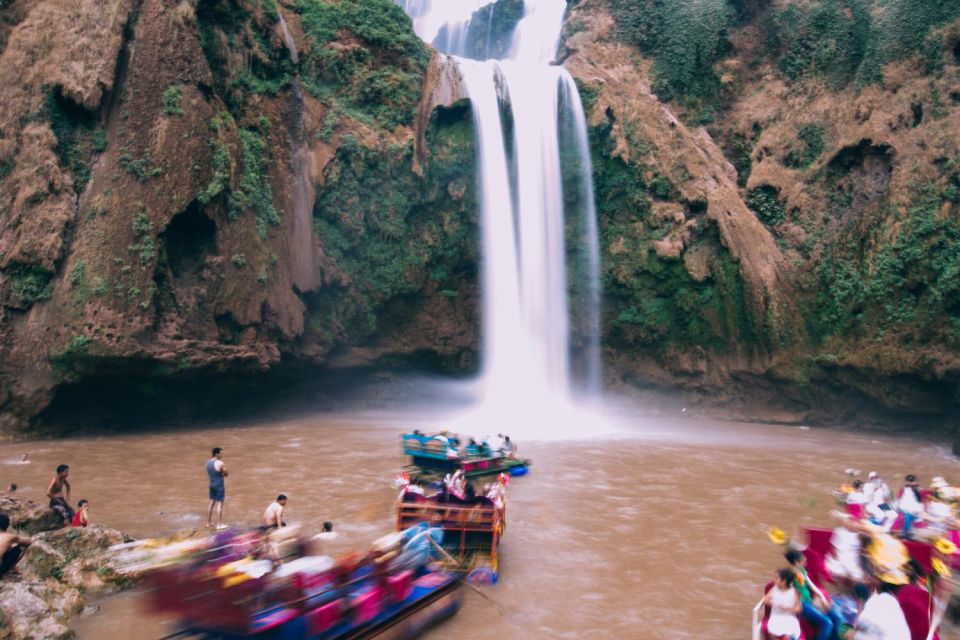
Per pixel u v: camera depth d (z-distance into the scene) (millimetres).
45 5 27203
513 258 36594
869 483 15688
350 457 22016
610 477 20203
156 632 9664
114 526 14164
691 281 35875
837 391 33125
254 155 29828
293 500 16422
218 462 14375
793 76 39219
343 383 35062
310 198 31734
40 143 25609
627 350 37938
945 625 10211
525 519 15508
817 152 36719
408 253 34875
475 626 10133
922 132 32969
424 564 10812
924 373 29578
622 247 37250
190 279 27531
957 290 29109
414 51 35344
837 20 38250
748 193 37219
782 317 34125
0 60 26562
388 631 9414
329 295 32969
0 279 24672
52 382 24422
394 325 35625
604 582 11898
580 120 38062
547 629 10070
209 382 28344
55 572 10812
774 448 26547
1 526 10438
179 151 26641
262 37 31391
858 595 9156
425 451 18609
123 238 25484
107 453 22062
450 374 37188
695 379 36406
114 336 24641
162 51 27172
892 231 31812
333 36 34219
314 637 8547
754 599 11281
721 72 40781
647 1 42156
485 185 35938
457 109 35469
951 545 10500
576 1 45500
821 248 34438
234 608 8133
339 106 33469
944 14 34344
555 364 37188
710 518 15984
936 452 27000
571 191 37688
